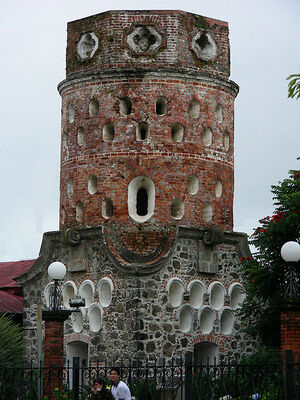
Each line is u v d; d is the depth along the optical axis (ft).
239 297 150.20
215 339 146.20
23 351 148.56
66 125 153.89
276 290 137.90
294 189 138.10
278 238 134.31
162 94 147.43
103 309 142.82
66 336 146.61
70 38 154.51
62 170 154.30
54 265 112.16
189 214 146.72
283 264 134.41
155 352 139.33
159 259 141.18
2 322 148.87
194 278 145.18
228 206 152.66
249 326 144.66
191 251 145.48
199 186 148.15
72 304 116.57
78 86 151.84
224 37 154.30
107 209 147.64
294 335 93.15
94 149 148.77
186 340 142.82
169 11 149.28
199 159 148.56
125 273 140.77
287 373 84.69
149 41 150.00
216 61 152.66
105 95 148.77
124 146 146.72
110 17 149.69
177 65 148.25
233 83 154.51
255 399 89.40
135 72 147.13
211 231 146.00
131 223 145.07
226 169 152.76
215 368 93.66
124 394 92.94
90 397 98.68
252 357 134.00
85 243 146.51
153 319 140.15
